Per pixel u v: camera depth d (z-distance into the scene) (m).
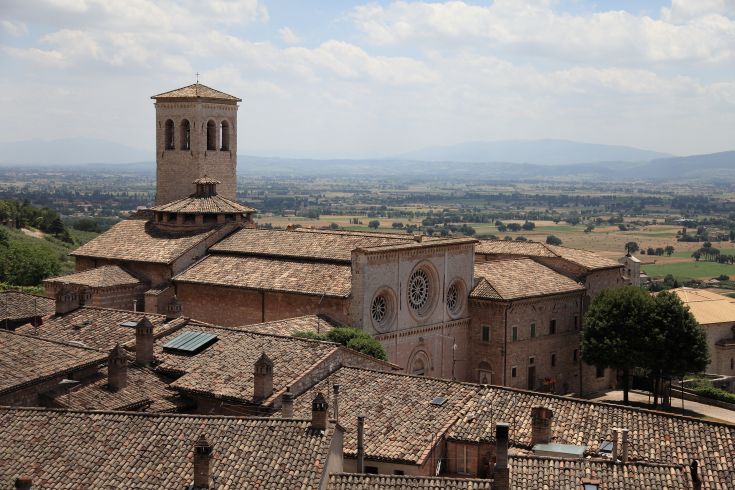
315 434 47.09
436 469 57.75
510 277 110.38
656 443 55.56
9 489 46.31
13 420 51.19
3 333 65.56
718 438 55.28
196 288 97.25
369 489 45.22
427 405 62.19
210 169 112.94
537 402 61.56
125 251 102.69
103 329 75.94
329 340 81.25
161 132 113.38
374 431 59.28
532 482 47.00
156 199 114.75
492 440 57.62
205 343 70.81
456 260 103.31
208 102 111.88
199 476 44.69
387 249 91.75
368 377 66.19
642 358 101.88
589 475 47.12
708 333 127.50
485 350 105.31
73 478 46.56
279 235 102.44
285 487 44.28
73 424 50.31
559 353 112.50
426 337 99.12
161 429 49.03
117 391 62.56
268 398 61.97
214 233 103.38
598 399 111.81
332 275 92.38
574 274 116.75
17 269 151.88
